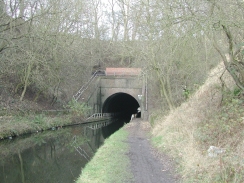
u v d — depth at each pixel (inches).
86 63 1315.2
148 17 536.4
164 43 644.1
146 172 346.3
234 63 362.9
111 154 468.1
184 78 763.4
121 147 530.9
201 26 340.8
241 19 333.7
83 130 1061.8
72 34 1077.8
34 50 906.7
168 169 353.4
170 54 668.1
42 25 854.5
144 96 1294.3
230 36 343.0
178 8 364.5
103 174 347.3
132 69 1486.2
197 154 336.8
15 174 462.9
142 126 958.4
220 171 260.7
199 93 593.9
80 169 488.4
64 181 414.6
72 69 1200.8
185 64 692.1
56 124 1010.1
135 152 480.1
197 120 469.7
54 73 998.4
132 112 2066.9
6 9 778.2
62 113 1153.4
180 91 801.6
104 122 1438.2
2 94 961.5
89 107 1269.7
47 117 1021.2
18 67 951.6
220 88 472.4
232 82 472.7
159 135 593.6
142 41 728.3
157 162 396.8
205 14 344.2
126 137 685.3
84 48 1277.1
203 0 340.8
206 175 276.1
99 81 1428.4
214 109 452.8
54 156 601.9
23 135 800.3
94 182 317.1
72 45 1086.4
